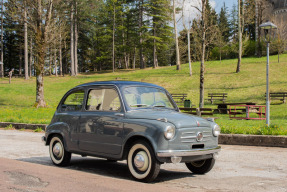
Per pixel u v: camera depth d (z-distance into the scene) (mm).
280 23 53812
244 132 11234
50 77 59938
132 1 66938
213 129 5902
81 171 6145
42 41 28422
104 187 4656
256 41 57312
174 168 7000
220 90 36281
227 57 61781
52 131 7176
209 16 25844
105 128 5934
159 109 6152
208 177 6012
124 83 6223
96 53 84375
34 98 37219
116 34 73875
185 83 41875
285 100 27547
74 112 6766
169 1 50875
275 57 52906
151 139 5164
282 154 8609
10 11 28703
